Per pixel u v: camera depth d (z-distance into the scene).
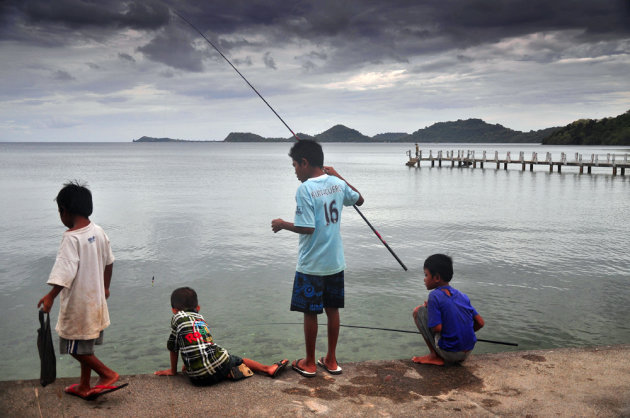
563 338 6.37
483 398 2.72
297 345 6.25
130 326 6.89
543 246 12.38
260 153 144.88
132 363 5.70
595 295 8.21
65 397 2.64
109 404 2.58
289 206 21.38
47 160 80.38
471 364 3.23
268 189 30.16
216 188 30.72
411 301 8.01
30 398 2.62
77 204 2.51
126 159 89.38
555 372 3.08
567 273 9.64
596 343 6.21
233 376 2.91
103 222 16.48
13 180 35.97
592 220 16.97
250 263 10.63
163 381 2.91
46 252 11.36
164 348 6.14
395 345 6.27
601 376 3.01
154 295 8.31
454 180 36.81
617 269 9.97
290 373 3.07
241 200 23.78
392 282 9.09
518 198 24.16
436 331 3.13
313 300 2.89
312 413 2.52
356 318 7.26
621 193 26.41
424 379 2.99
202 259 10.96
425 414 2.53
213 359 2.84
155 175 44.25
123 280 9.23
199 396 2.71
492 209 20.05
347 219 17.17
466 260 10.79
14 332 6.59
